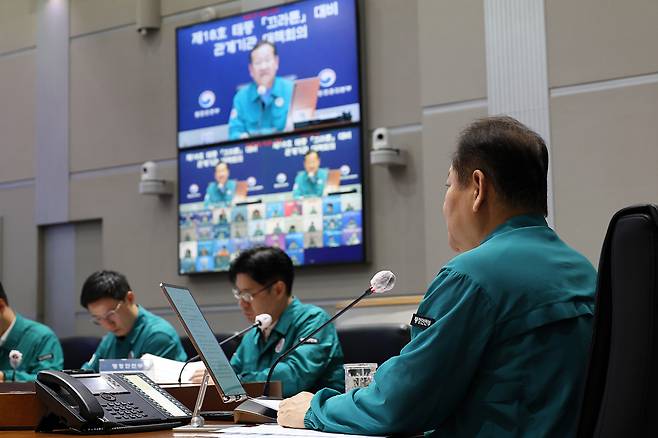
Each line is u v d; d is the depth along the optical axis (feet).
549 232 5.09
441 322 4.66
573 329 4.71
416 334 4.84
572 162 14.42
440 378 4.63
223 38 18.47
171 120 19.43
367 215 16.87
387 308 13.94
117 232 19.90
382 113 17.04
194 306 6.35
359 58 17.03
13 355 11.13
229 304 18.31
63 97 20.90
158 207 19.39
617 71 14.26
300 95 17.53
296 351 9.79
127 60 20.13
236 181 18.12
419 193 16.56
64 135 20.83
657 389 4.07
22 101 21.49
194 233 18.56
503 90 15.05
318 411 5.22
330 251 16.98
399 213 16.70
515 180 5.08
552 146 14.58
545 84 14.71
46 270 21.06
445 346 4.62
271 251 10.56
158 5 19.75
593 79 14.39
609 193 14.12
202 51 18.70
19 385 7.23
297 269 17.61
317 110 17.34
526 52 14.90
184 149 18.79
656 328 4.07
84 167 20.51
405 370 4.68
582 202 14.28
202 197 18.51
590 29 14.49
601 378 4.27
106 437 5.30
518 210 5.12
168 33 19.65
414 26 16.89
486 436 4.65
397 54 16.99
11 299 21.16
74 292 20.63
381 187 16.93
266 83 17.90
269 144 17.79
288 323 10.37
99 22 20.61
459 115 15.51
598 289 4.30
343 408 5.01
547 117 14.65
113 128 20.17
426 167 15.72
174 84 19.44
